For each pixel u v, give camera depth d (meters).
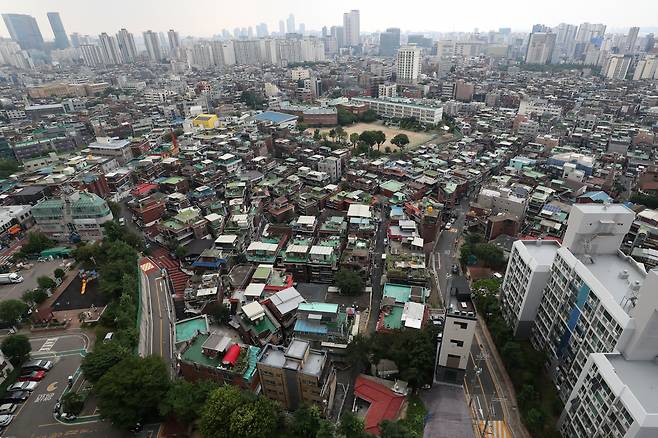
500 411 94.00
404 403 95.75
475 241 158.88
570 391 88.50
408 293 119.75
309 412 83.50
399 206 177.12
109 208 173.62
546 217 161.62
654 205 184.50
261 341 106.06
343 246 149.62
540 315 105.69
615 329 74.44
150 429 90.06
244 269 134.88
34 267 150.62
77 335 118.50
